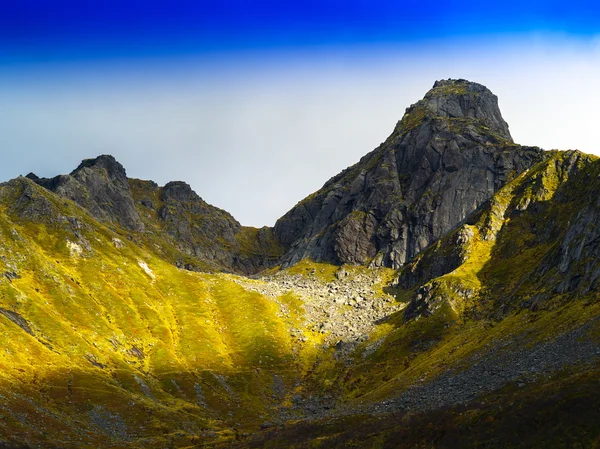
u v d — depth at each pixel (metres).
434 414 124.19
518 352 154.50
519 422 99.62
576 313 156.88
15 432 155.50
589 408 94.31
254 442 151.38
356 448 120.06
